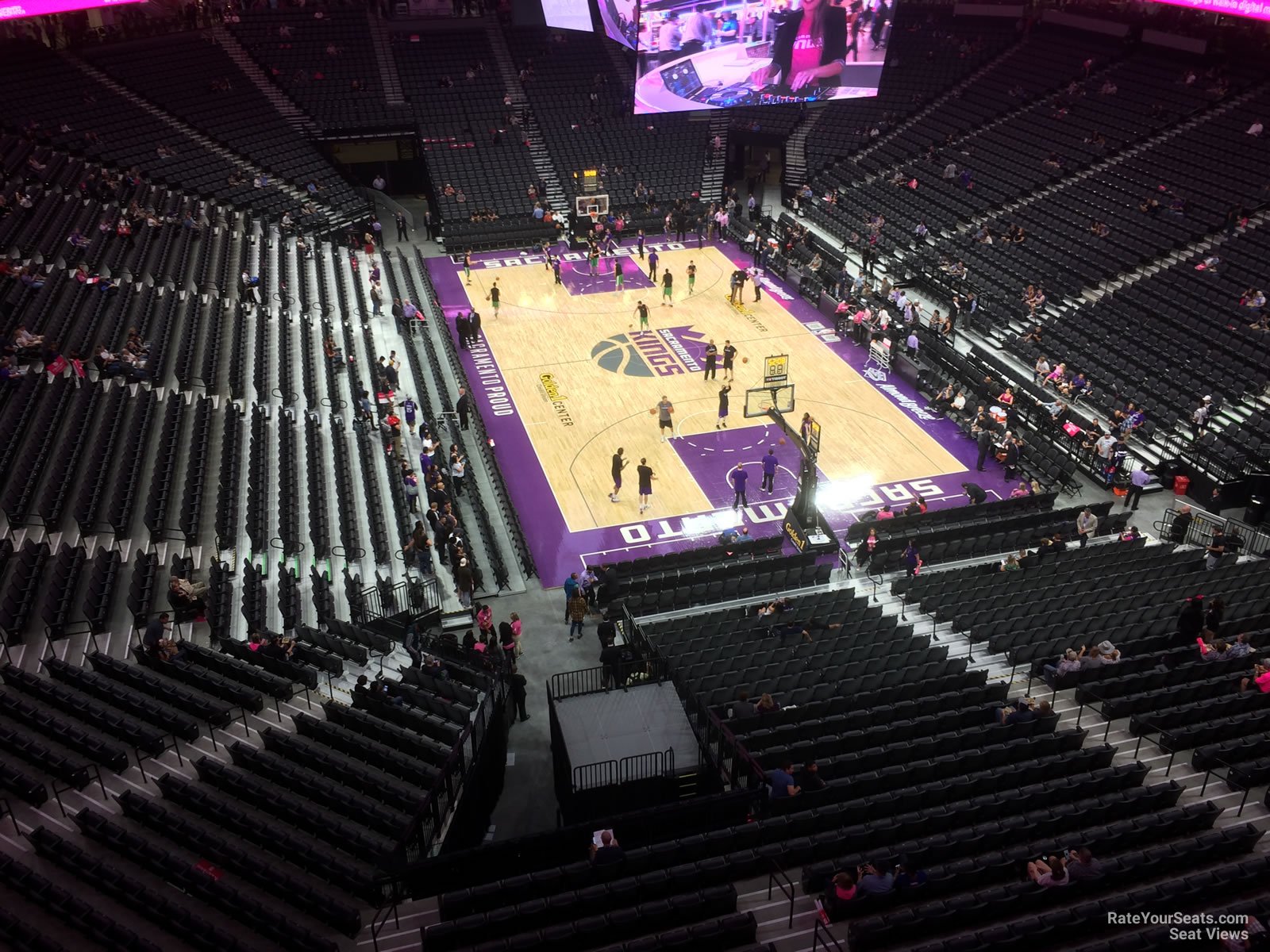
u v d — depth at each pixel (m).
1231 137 45.38
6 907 14.48
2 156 42.41
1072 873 14.45
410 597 24.86
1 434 26.33
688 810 16.88
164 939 14.23
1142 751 18.52
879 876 14.59
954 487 32.06
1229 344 34.66
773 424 35.56
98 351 30.23
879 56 48.88
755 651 22.56
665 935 13.83
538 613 26.34
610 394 37.72
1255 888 14.48
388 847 16.08
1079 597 23.75
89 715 18.59
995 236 44.88
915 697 20.61
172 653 20.67
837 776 17.84
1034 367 36.91
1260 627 22.44
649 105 49.84
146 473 27.11
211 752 18.50
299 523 26.83
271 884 15.16
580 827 16.48
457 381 37.47
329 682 21.16
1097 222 42.38
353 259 47.25
